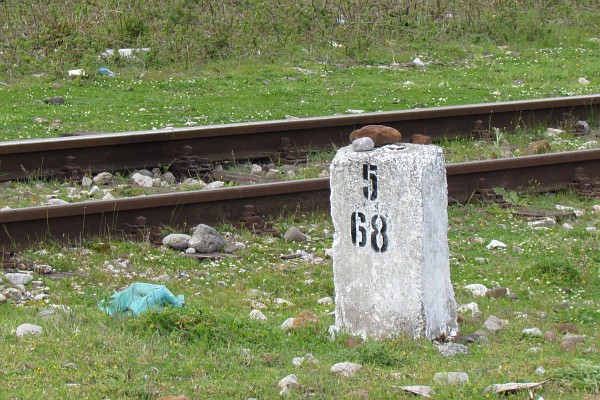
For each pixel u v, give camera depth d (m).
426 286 8.77
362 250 8.96
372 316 8.96
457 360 8.46
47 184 14.76
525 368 8.13
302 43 26.97
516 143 18.48
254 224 12.95
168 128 16.55
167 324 8.95
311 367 8.27
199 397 7.53
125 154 15.70
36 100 20.45
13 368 7.91
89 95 21.14
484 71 25.81
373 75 24.75
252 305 10.33
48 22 25.16
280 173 15.93
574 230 13.46
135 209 12.38
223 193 13.00
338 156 8.99
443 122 18.59
